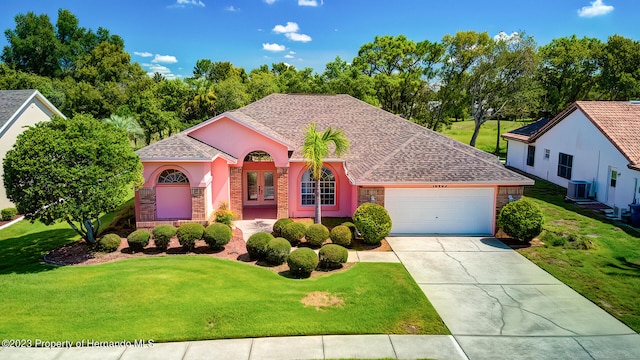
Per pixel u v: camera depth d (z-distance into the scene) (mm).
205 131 21031
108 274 13508
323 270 14781
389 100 49469
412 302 12305
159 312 11109
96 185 14664
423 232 19422
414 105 50344
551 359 9664
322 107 26297
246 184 24703
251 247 15328
